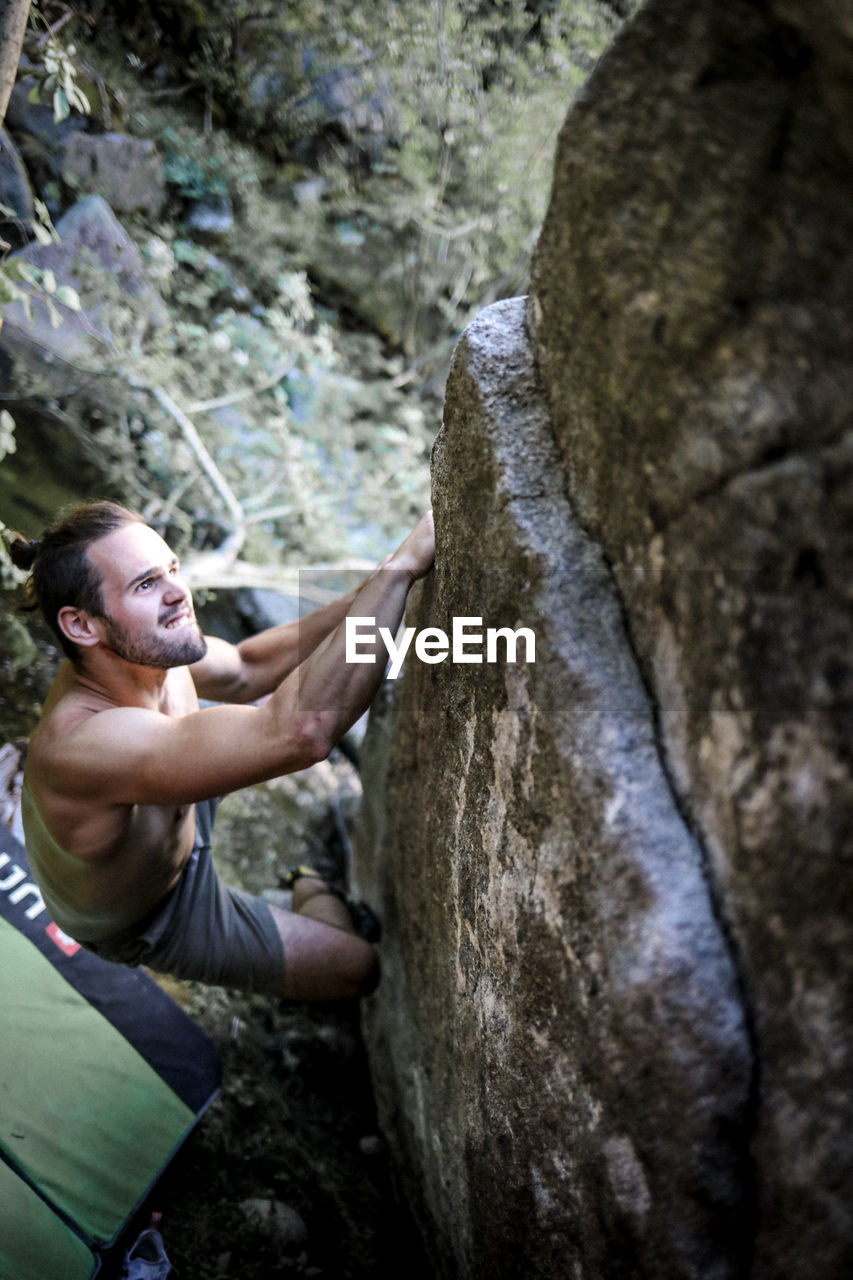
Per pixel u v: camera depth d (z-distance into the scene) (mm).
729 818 976
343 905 2564
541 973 1320
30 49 3385
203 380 4246
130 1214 2145
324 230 4992
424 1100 2078
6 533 2660
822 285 830
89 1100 2236
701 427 964
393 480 4660
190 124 4723
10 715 2904
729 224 923
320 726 1633
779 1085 932
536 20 4434
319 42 4555
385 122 4699
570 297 1199
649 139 1022
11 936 2422
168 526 3799
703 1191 1019
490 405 1399
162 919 2166
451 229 4949
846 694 805
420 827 1971
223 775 1656
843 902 828
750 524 905
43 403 3615
